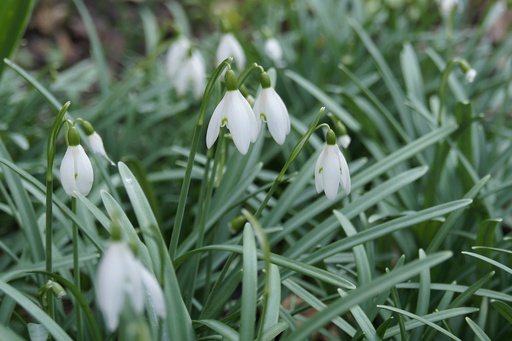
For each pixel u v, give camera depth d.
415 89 0.73
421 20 0.94
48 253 0.47
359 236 0.49
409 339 0.50
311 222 0.64
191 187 0.70
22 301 0.43
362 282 0.50
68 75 0.88
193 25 1.25
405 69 0.74
